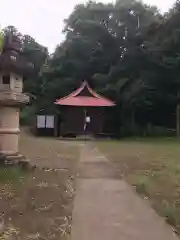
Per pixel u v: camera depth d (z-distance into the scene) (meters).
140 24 37.25
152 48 32.84
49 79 39.00
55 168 11.57
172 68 32.06
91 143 25.09
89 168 11.86
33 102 38.12
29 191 7.99
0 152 10.38
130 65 35.19
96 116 34.34
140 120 36.12
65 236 5.03
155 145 23.02
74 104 31.89
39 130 33.16
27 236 5.03
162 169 11.77
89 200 7.29
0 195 7.54
